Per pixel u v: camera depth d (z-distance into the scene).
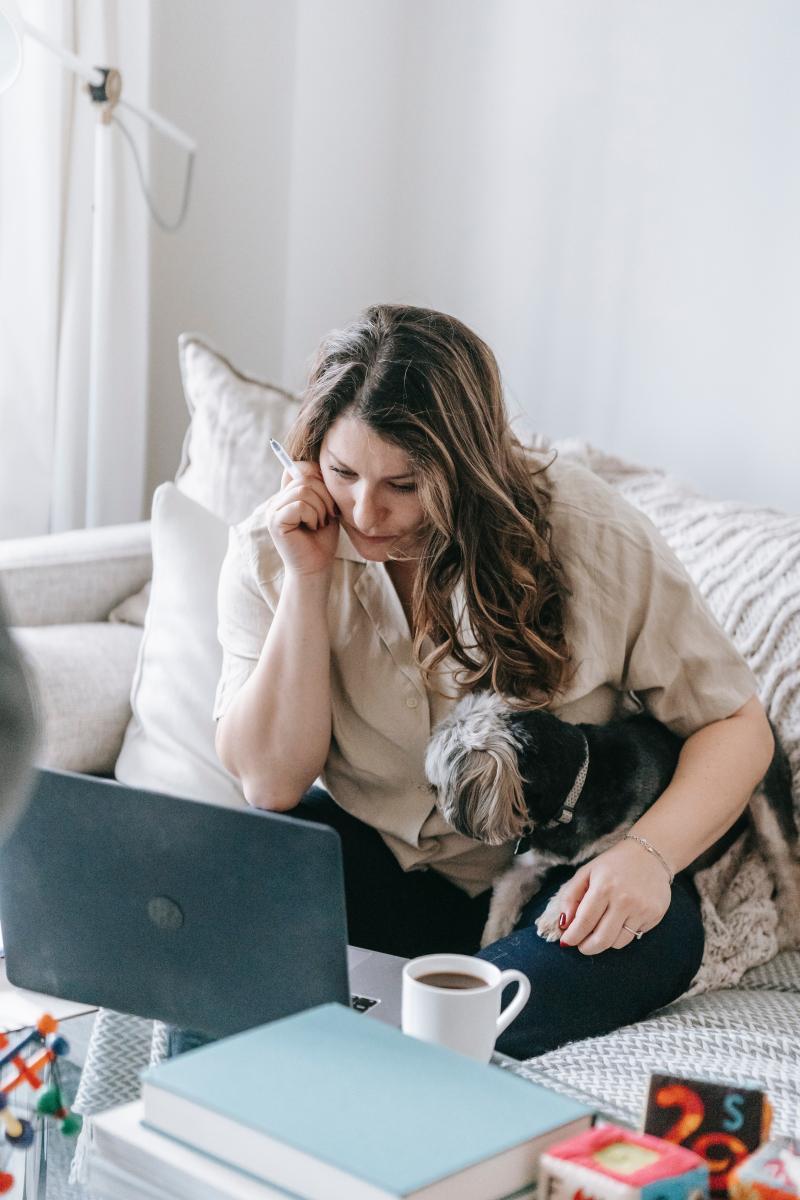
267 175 2.79
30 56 2.33
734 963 1.39
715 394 2.36
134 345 2.58
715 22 2.28
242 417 2.11
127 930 1.03
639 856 1.25
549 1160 0.73
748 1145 0.82
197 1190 0.74
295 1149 0.71
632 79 2.42
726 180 2.30
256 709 1.42
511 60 2.62
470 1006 0.94
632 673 1.43
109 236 2.45
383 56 2.82
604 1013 1.21
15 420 2.43
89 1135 0.82
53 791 1.02
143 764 1.75
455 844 1.45
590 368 2.55
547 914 1.24
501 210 2.68
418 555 1.38
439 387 1.27
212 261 2.80
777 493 2.29
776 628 1.57
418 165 2.84
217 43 2.71
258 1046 0.82
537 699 1.36
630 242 2.46
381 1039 0.84
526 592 1.34
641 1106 1.01
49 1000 1.10
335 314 2.90
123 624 2.06
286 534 1.38
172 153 2.73
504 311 2.70
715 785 1.33
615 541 1.42
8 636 0.59
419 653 1.40
